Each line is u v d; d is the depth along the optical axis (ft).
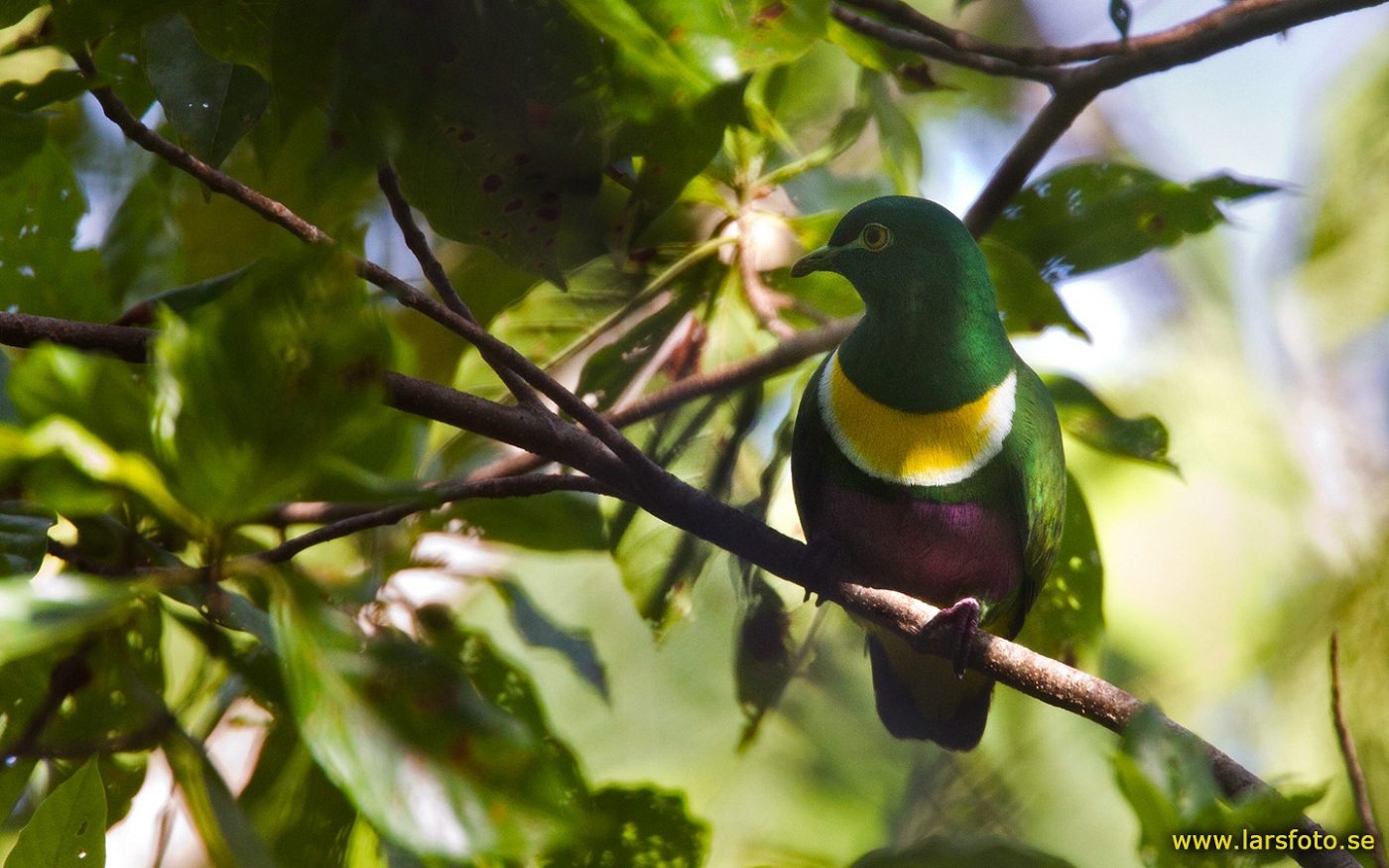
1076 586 31.22
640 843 23.31
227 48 21.50
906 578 29.73
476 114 21.17
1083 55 27.37
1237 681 44.96
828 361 29.68
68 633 14.62
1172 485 47.57
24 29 29.58
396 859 18.94
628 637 42.96
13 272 27.04
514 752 15.80
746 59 21.13
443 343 32.78
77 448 14.94
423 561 26.48
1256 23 27.09
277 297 14.38
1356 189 48.88
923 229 28.07
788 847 36.17
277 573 16.11
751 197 29.37
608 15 18.31
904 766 41.83
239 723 23.85
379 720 15.67
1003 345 28.89
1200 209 30.53
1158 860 17.39
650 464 22.40
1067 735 41.14
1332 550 47.11
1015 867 20.25
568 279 30.37
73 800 17.76
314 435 14.57
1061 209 31.01
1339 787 37.35
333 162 21.17
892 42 27.14
